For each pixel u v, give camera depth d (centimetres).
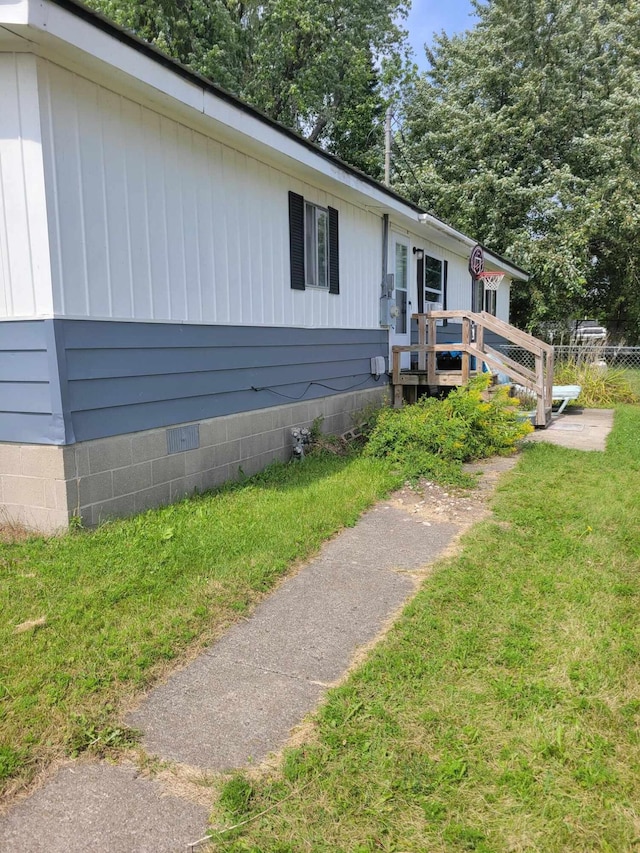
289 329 733
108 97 461
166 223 527
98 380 460
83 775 226
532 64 1962
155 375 519
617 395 1318
